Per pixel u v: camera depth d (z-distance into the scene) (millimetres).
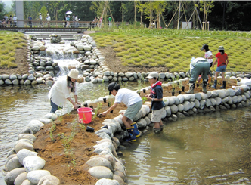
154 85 6191
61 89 6176
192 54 16172
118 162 4332
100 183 3303
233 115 8039
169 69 13812
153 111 6305
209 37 20031
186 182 4074
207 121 7391
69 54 16062
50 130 4848
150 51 16078
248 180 4133
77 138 4719
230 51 16828
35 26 28297
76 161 3943
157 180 4129
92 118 5824
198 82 9727
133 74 12875
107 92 10180
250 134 6297
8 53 14523
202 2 26734
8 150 5172
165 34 21688
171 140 5902
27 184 3502
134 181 4082
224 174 4324
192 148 5438
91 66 14383
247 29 42188
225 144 5652
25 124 6645
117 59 14773
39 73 12938
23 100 8984
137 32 22391
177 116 7711
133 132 5828
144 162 4766
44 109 7957
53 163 3891
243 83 9812
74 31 26812
